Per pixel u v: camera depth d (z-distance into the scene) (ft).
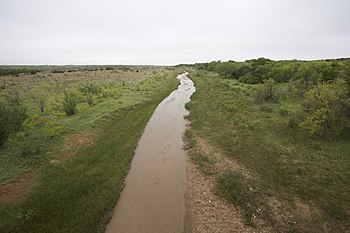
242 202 27.91
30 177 32.65
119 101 81.46
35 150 39.42
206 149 43.73
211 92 101.76
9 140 43.45
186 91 118.52
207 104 78.95
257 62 169.27
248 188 30.53
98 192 29.71
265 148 42.11
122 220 25.50
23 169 34.40
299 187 30.45
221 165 37.42
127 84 132.16
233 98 86.22
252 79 128.06
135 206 27.89
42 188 29.94
